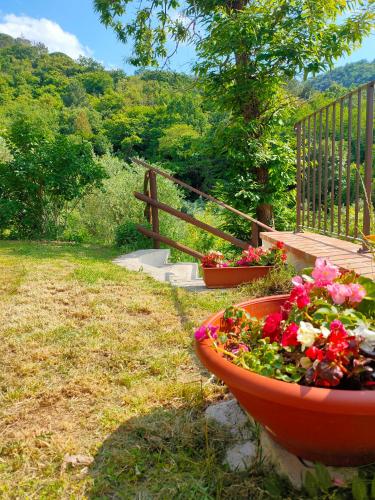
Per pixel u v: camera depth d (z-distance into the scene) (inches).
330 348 41.3
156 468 51.8
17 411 67.1
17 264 184.9
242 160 270.1
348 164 123.6
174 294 139.6
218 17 261.6
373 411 36.0
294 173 282.7
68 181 292.5
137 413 65.1
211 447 54.9
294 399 37.8
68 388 73.8
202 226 240.2
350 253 116.0
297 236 166.1
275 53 252.1
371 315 52.5
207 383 74.1
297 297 50.9
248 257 158.4
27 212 299.9
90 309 121.4
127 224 272.2
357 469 44.5
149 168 245.1
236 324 58.0
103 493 48.4
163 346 93.7
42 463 53.9
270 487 45.3
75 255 219.3
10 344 94.0
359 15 263.6
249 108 280.8
